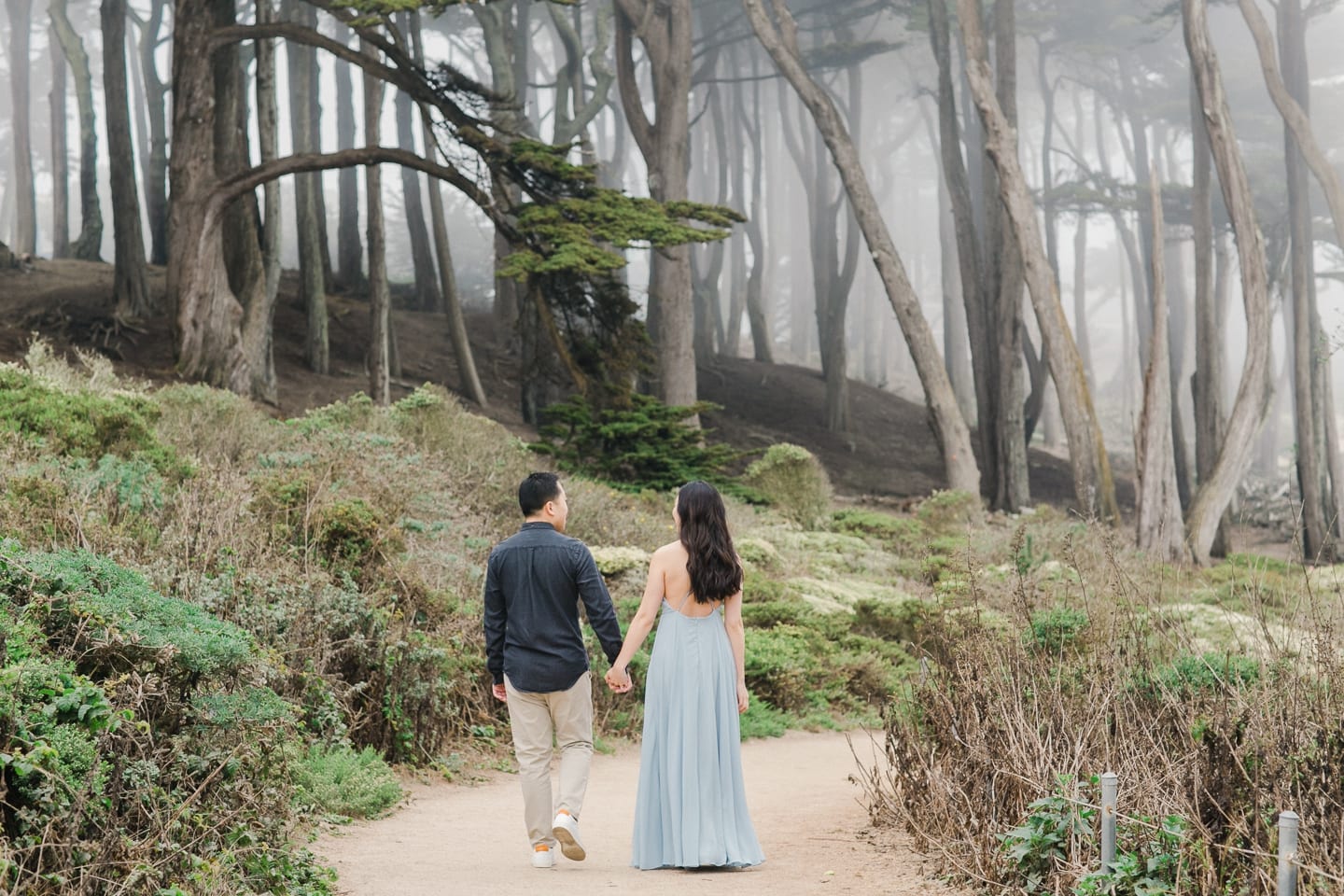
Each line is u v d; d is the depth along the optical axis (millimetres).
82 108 40312
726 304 69875
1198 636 6227
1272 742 4102
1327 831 3732
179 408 15711
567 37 38656
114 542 7309
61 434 11141
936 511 23703
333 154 24641
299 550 9422
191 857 4133
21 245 45688
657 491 21594
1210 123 27766
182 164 24375
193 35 24344
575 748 5414
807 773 9258
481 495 16328
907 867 5250
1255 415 27078
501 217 24844
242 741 5078
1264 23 31328
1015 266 34875
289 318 35812
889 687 13312
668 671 5379
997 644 5863
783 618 14164
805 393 47750
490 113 24594
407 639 8195
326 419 17578
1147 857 4285
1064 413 28188
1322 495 38062
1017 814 4926
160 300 32750
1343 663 4461
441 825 6340
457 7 46906
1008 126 29156
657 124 32938
